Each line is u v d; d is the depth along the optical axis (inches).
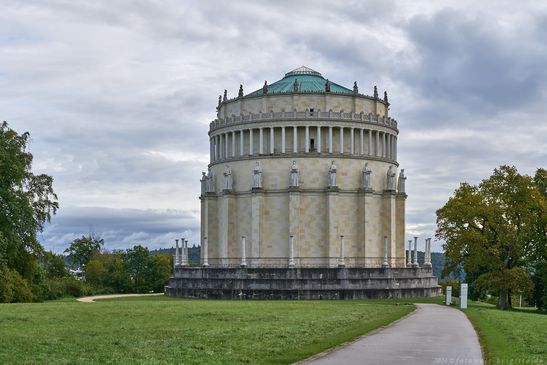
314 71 5585.6
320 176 4923.7
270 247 4911.4
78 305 2874.0
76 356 1336.1
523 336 1753.2
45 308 2610.7
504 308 3789.4
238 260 5012.3
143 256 6756.9
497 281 3698.3
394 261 5036.9
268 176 4963.1
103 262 7278.5
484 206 3811.5
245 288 4229.8
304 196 4901.6
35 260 4271.7
